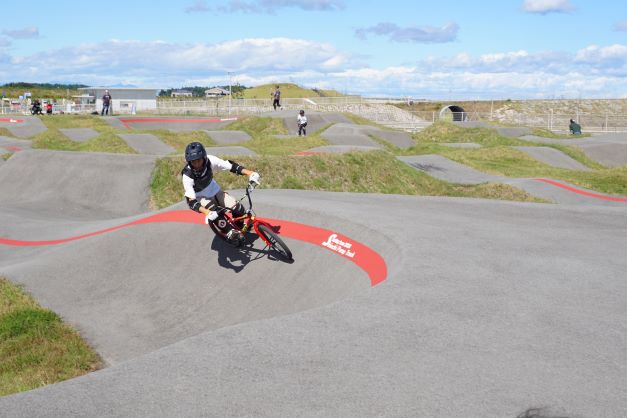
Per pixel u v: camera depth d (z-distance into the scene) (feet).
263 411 11.77
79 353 26.09
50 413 11.91
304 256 30.71
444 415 11.39
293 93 376.48
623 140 120.37
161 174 63.21
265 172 63.98
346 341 14.99
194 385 12.89
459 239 26.43
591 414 11.33
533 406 11.63
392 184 69.46
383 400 12.01
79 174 64.13
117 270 35.63
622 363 13.58
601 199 63.93
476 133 128.26
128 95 230.07
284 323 16.34
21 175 66.03
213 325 28.55
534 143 113.70
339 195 42.96
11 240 45.65
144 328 29.04
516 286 19.51
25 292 32.60
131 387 12.88
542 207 37.52
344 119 156.15
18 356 25.36
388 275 22.34
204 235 36.35
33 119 143.13
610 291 19.08
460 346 14.58
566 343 14.75
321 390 12.52
